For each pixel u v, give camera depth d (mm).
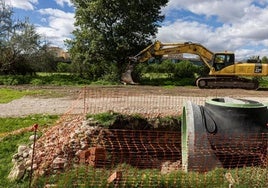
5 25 36656
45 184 6438
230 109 7684
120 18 34781
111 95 18688
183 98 17859
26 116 12086
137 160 9273
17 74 36219
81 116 10922
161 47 27891
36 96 18016
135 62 28766
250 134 7512
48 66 39531
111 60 34344
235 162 7336
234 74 25578
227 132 7520
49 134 9289
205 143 7391
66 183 6320
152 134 10930
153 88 24719
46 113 12750
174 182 6359
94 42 33188
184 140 8508
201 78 25406
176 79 33812
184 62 37000
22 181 6746
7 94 18812
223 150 7371
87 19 34188
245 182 6312
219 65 25906
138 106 14422
